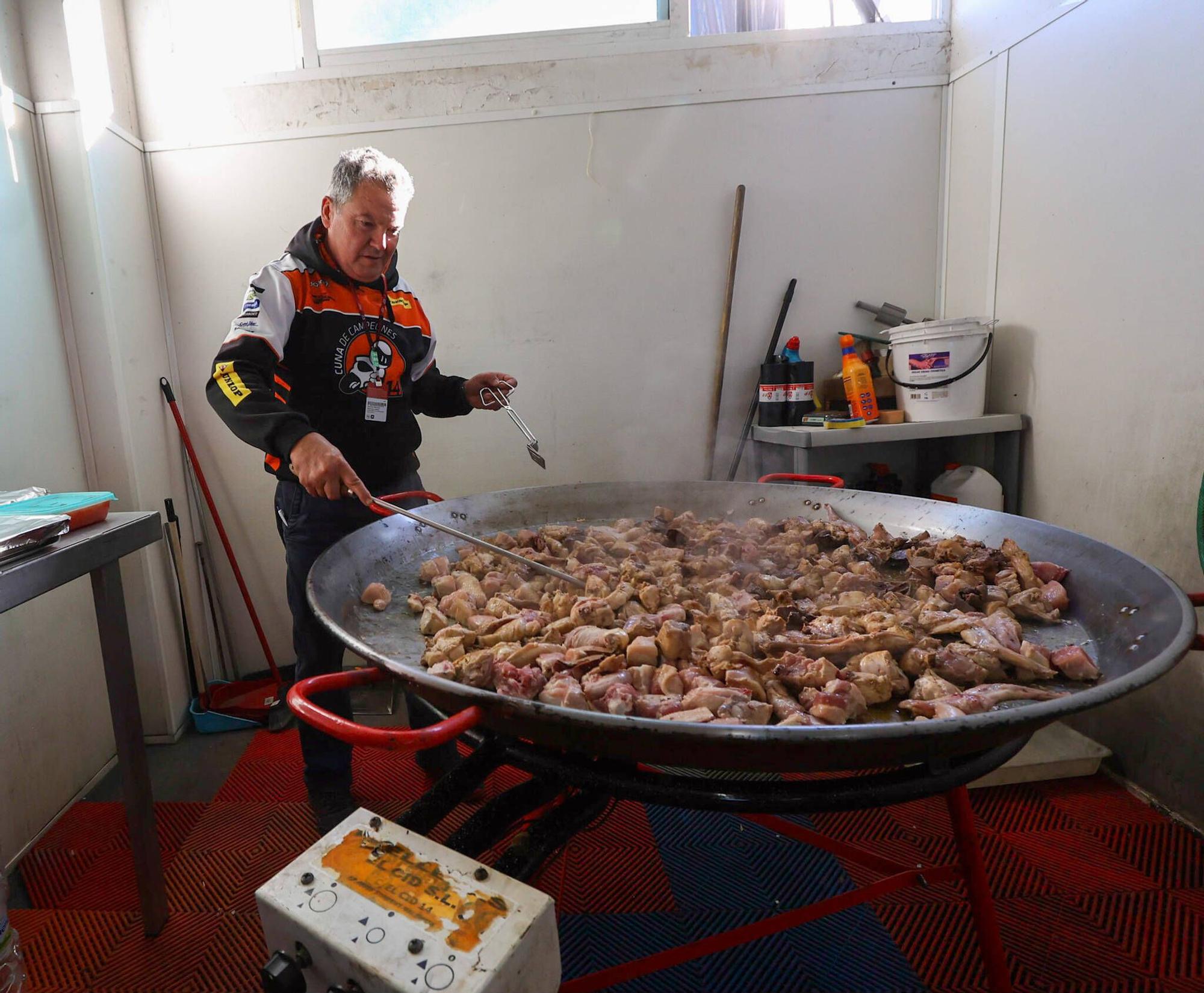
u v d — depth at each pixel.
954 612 1.03
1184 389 1.56
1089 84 1.76
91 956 1.39
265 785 1.95
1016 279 2.06
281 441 1.21
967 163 2.25
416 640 1.08
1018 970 1.29
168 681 2.21
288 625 2.54
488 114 2.27
